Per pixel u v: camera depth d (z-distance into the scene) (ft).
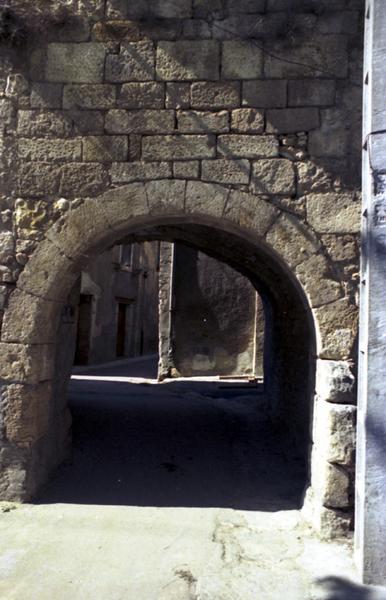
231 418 26.81
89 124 15.78
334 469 13.78
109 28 15.97
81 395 31.14
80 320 57.36
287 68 15.46
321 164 15.14
